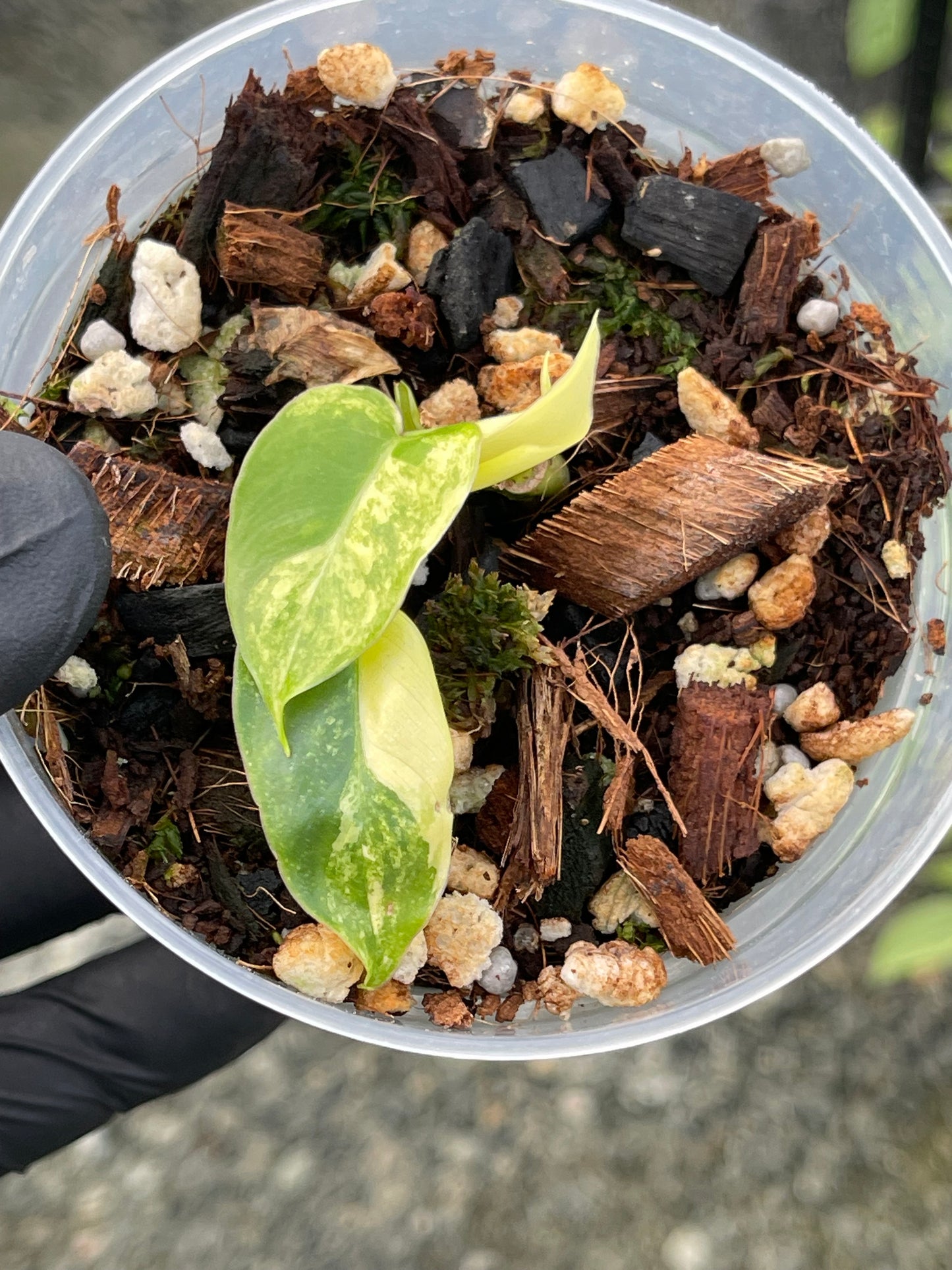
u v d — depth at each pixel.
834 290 0.15
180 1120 0.24
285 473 0.11
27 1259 0.23
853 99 0.22
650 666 0.15
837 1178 0.23
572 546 0.14
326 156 0.14
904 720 0.14
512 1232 0.23
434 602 0.14
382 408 0.12
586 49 0.15
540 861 0.14
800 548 0.14
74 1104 0.17
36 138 0.23
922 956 0.16
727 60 0.15
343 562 0.11
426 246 0.14
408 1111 0.24
